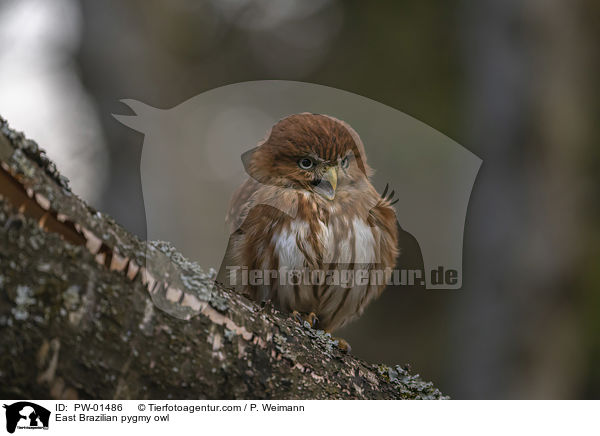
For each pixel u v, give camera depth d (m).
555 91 13.07
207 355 3.78
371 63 16.39
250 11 15.92
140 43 13.45
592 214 13.80
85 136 12.61
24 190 3.32
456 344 13.49
